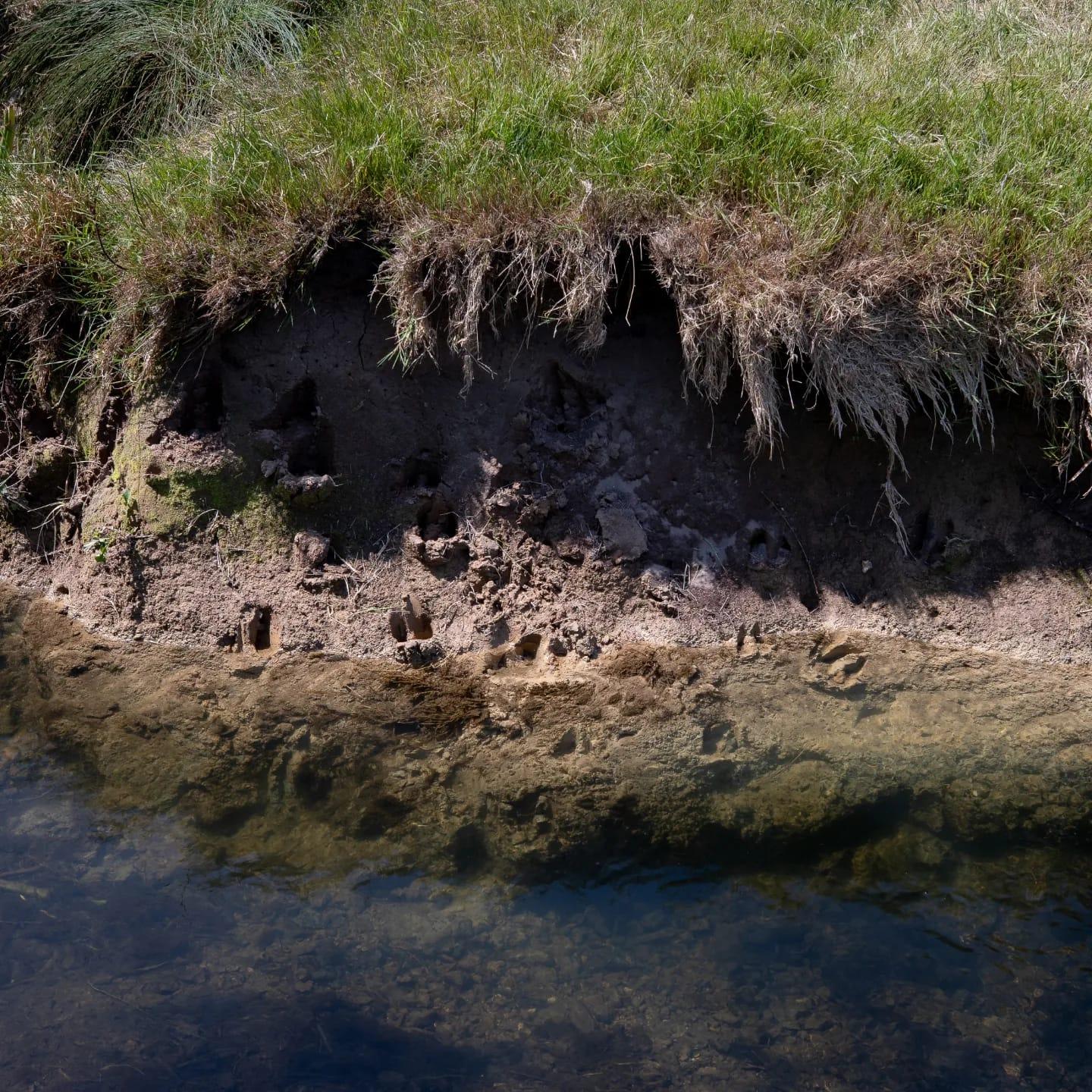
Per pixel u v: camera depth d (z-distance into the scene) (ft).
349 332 13.76
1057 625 13.29
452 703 12.49
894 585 13.58
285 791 11.93
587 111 14.51
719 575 13.53
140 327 13.87
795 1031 9.95
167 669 12.99
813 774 12.08
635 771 11.97
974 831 11.71
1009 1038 9.91
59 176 15.74
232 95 16.21
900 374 13.00
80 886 10.87
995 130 14.46
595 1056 9.66
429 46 15.85
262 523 13.55
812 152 13.84
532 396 13.87
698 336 13.05
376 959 10.38
